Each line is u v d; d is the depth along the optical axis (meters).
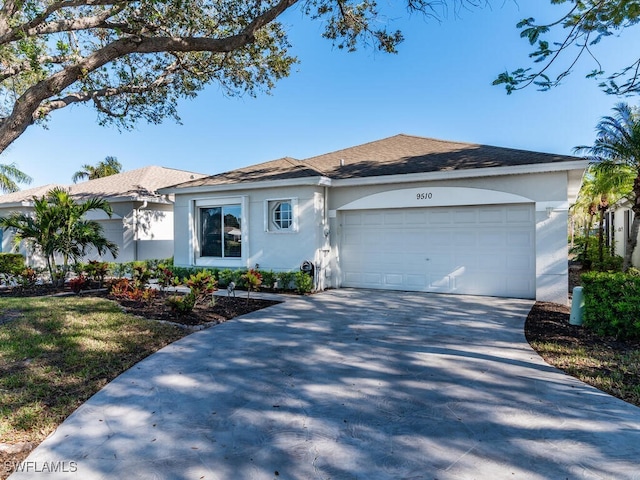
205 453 3.13
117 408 3.95
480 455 3.06
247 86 12.15
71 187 19.66
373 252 11.92
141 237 16.31
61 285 12.56
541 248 9.45
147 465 2.98
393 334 6.67
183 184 14.27
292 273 11.34
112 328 6.96
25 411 3.84
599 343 5.97
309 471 2.89
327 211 12.20
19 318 7.77
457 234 10.70
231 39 6.18
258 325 7.38
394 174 10.98
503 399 4.07
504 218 10.09
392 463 2.97
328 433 3.43
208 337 6.55
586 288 6.52
